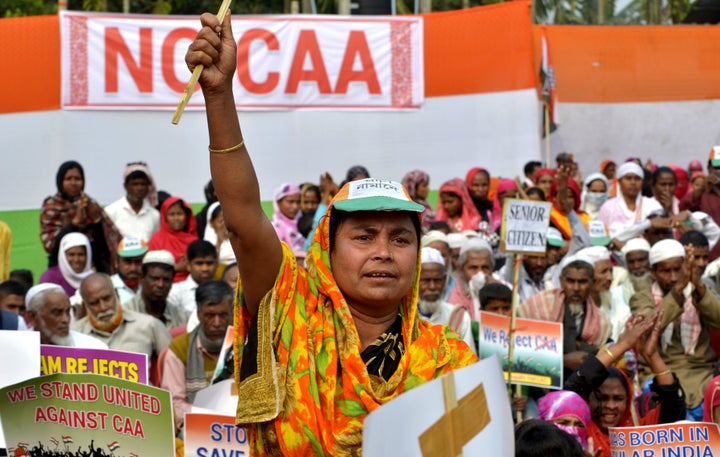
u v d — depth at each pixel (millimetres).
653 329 6223
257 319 3045
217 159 2957
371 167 13109
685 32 15758
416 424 2459
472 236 9961
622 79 15781
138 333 7352
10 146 12641
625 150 15836
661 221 10555
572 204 11117
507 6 13156
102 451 4074
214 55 2898
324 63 13000
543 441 3764
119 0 17312
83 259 9188
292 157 12961
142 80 12789
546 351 6730
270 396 2939
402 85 13148
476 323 7707
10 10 17500
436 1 18672
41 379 4047
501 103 13227
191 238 10742
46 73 12664
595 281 8523
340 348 3018
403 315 3139
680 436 5031
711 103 15812
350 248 3041
